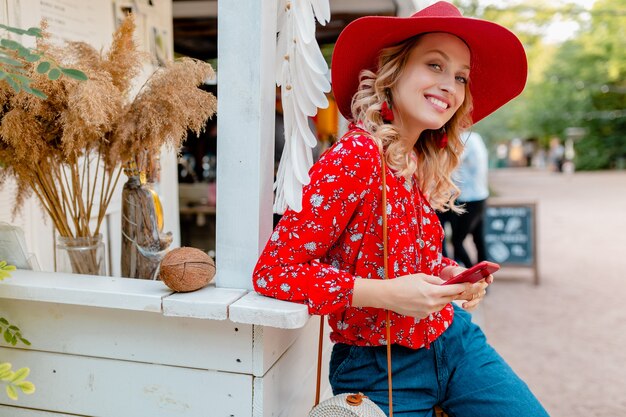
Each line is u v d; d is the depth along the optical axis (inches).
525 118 1469.0
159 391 55.8
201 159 200.1
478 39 58.6
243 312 48.8
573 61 1035.3
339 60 59.0
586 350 164.2
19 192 67.5
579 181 1026.7
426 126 56.6
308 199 49.1
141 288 54.3
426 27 54.6
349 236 52.9
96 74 58.1
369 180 50.5
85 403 57.9
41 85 54.1
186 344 54.6
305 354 69.2
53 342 58.1
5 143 59.4
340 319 55.9
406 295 48.4
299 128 52.7
